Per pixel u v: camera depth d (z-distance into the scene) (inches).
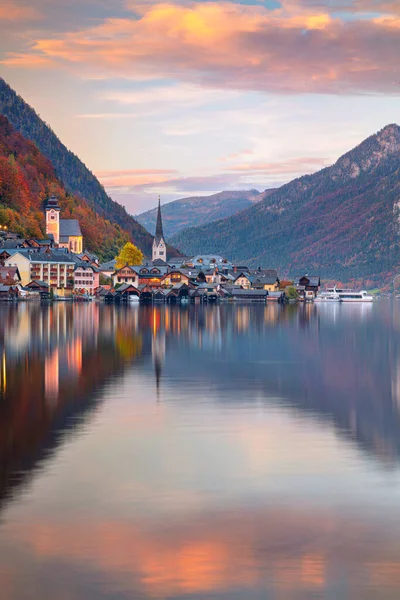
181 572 1181.1
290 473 1617.9
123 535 1301.7
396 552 1240.8
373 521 1355.8
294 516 1379.2
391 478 1583.4
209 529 1325.0
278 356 3777.1
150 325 5994.1
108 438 1910.7
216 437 1926.7
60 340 4463.6
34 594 1125.7
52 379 2876.5
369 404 2393.0
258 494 1489.9
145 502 1446.9
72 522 1353.3
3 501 1454.2
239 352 3956.7
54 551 1243.8
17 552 1243.8
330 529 1323.8
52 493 1491.1
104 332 5147.6
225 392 2615.7
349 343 4596.5
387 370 3238.2
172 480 1572.3
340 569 1189.1
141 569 1191.6
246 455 1758.1
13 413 2213.3
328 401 2447.1
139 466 1665.8
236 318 7381.9
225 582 1155.3
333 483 1551.4
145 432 1979.6
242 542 1277.1
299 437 1931.6
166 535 1302.9
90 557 1226.0
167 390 2647.6
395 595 1122.7
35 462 1695.4
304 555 1231.5
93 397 2491.4
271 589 1138.7
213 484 1546.5
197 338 4825.3
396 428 2034.9
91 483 1550.2
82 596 1122.0
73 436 1934.1
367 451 1793.8
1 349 3917.3
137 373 3070.9
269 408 2314.2
